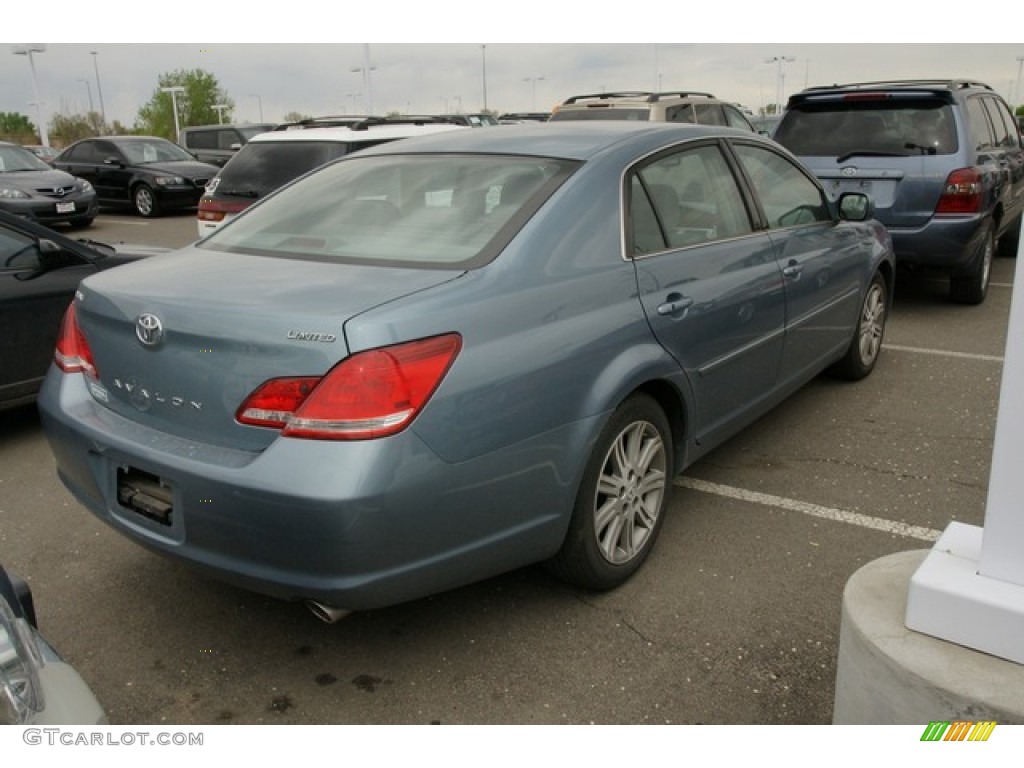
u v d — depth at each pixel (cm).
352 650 290
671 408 340
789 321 412
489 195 307
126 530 274
